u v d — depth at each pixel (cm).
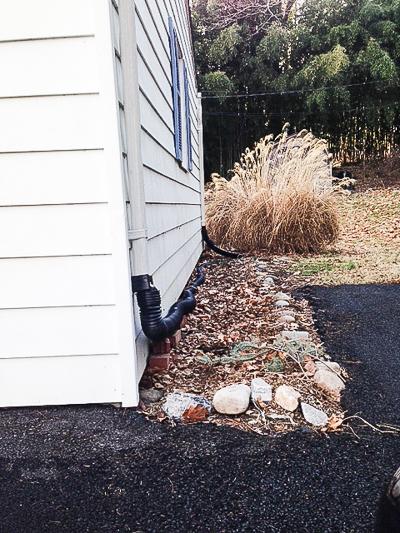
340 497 137
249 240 712
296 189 693
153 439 168
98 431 174
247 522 128
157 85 295
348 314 351
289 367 234
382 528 98
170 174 360
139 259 206
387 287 442
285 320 332
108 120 178
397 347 276
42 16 173
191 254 560
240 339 292
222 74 1387
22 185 181
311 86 1361
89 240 184
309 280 488
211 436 170
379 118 1387
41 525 128
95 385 191
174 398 195
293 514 130
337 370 235
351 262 587
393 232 885
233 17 1456
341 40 1355
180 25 493
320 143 787
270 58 1409
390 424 182
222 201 780
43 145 179
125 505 135
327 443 167
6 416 186
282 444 165
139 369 209
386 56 1290
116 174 181
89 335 189
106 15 172
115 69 180
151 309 210
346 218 966
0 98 177
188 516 130
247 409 189
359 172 1376
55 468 152
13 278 186
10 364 190
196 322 341
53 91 177
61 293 187
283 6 1448
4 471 151
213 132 1438
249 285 477
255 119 1446
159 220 292
